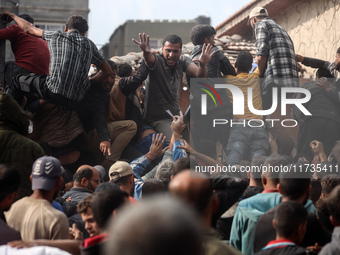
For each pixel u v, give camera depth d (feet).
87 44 18.65
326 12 33.32
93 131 19.36
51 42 18.40
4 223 10.40
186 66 19.16
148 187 13.08
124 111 19.72
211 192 8.41
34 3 75.41
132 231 3.59
